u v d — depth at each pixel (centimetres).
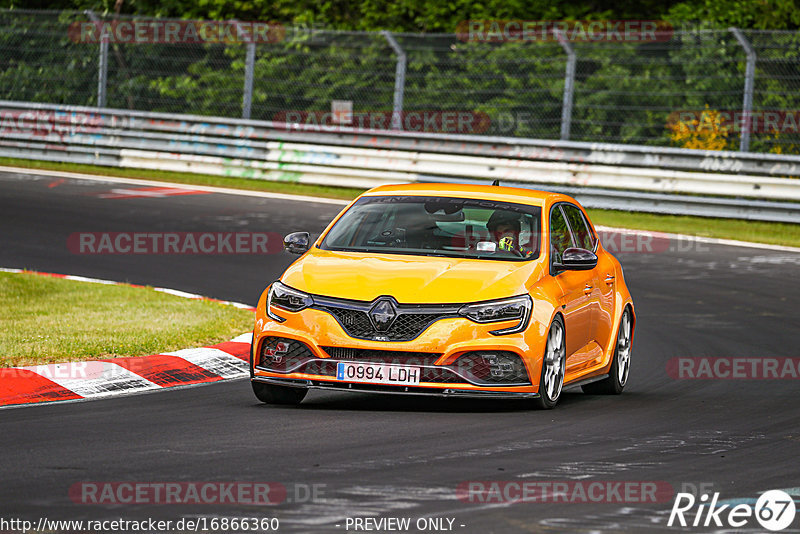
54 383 3503
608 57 9906
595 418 3247
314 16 11750
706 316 5241
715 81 9588
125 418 3086
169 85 10769
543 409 3359
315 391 3700
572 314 3519
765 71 9250
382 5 11600
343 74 10419
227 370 3922
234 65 10475
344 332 3203
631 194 8456
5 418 3064
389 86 10381
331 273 3331
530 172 8775
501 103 9938
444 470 2522
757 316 5256
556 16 11469
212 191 8812
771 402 3612
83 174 9444
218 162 9581
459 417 3195
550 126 9950
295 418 3128
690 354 4481
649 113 9831
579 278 3644
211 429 2944
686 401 3628
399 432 2944
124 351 3903
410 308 3198
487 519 2142
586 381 3638
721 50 9612
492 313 3212
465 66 10169
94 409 3216
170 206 8012
